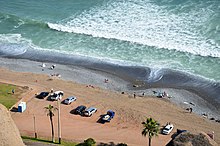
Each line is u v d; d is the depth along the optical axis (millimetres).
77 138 169500
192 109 188750
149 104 191500
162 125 177000
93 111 185250
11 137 114250
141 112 185875
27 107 189125
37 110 187250
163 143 166000
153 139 168750
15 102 191375
